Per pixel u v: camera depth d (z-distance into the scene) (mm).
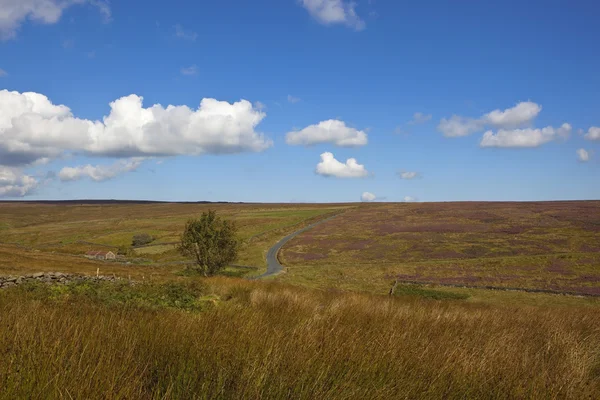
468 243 101188
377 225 137000
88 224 181375
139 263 90312
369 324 7566
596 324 10852
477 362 5324
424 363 5000
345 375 4289
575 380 4980
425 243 104188
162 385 3830
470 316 10797
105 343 4621
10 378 3328
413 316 9484
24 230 167000
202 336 5121
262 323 6391
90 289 11141
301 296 13211
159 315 6547
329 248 106062
